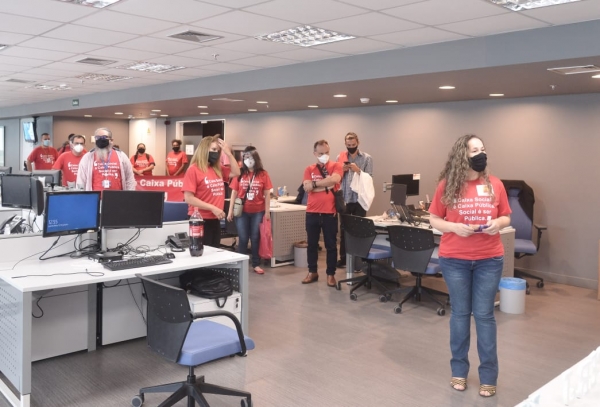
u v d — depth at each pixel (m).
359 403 3.12
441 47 4.80
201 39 5.04
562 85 5.41
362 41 4.86
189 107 9.44
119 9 4.05
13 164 15.49
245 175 6.19
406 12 3.88
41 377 3.38
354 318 4.75
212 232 4.55
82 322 3.78
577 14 3.78
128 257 3.62
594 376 1.89
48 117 13.25
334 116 8.93
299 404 3.09
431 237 4.81
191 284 3.81
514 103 6.63
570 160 6.18
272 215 6.77
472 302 3.23
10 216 4.52
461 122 7.20
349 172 6.45
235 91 6.96
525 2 3.71
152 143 13.28
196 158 4.44
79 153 6.93
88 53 5.92
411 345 4.09
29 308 2.86
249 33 4.75
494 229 2.98
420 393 3.26
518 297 5.00
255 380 3.42
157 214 3.82
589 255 6.08
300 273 6.50
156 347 2.75
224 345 2.74
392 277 5.86
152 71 7.18
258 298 5.35
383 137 8.20
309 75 5.99
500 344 4.18
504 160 6.76
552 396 1.78
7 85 9.05
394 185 5.94
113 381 3.35
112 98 9.52
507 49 4.38
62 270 3.22
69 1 3.90
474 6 3.68
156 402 3.09
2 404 3.06
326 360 3.77
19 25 4.63
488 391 3.21
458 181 3.06
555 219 6.33
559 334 4.45
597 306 5.34
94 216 3.62
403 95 6.66
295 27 4.50
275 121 10.10
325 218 5.80
